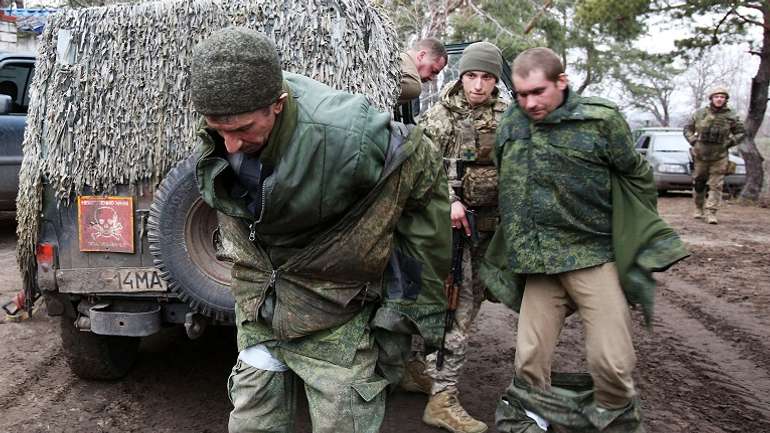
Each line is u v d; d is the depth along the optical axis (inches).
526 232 99.9
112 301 129.4
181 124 123.9
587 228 97.7
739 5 527.8
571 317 213.8
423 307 82.5
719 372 164.2
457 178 124.0
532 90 95.0
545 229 98.7
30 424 128.5
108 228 125.4
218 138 73.3
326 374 77.2
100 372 145.2
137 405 138.8
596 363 96.3
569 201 97.1
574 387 106.0
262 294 78.8
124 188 125.3
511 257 101.7
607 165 96.7
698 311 220.4
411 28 484.4
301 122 70.7
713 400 147.0
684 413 140.0
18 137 272.8
